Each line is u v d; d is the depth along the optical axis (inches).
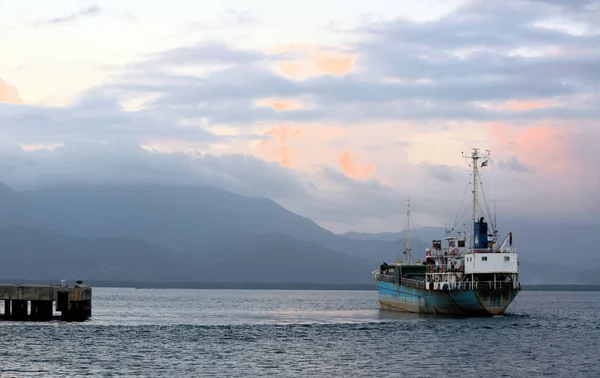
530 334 4803.2
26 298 5354.3
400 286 6392.7
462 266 5753.0
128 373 3284.9
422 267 6550.2
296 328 5201.8
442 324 5255.9
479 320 5541.3
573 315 7480.3
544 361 3683.6
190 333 4827.8
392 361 3631.9
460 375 3267.7
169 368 3425.2
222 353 3897.6
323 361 3631.9
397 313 6471.5
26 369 3348.9
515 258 5447.8
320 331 4960.6
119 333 4736.7
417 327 5088.6
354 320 5999.0
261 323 5802.2
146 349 4020.7
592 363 3649.1
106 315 6943.9
